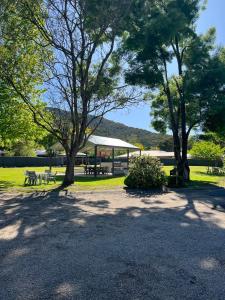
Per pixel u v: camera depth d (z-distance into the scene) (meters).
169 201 13.93
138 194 16.23
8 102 21.47
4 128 21.98
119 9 17.92
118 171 36.25
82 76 19.08
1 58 18.47
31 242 6.79
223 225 8.97
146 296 4.27
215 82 21.00
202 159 59.53
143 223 9.03
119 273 5.08
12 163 51.88
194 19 23.56
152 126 28.11
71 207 11.68
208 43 23.47
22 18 18.38
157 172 18.78
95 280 4.78
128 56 21.69
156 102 27.25
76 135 19.72
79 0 17.41
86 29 18.25
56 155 60.62
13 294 4.27
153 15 20.86
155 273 5.11
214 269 5.34
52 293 4.31
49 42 18.75
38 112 20.02
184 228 8.46
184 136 24.33
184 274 5.10
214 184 23.28
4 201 13.03
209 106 21.45
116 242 6.90
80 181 23.64
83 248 6.40
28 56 19.94
